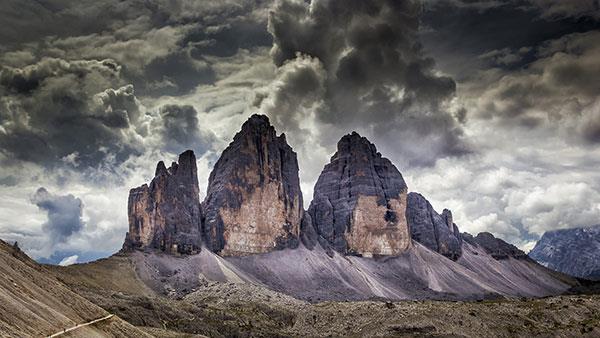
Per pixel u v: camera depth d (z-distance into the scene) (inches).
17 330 5324.8
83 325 6412.4
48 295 6540.4
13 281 6190.9
